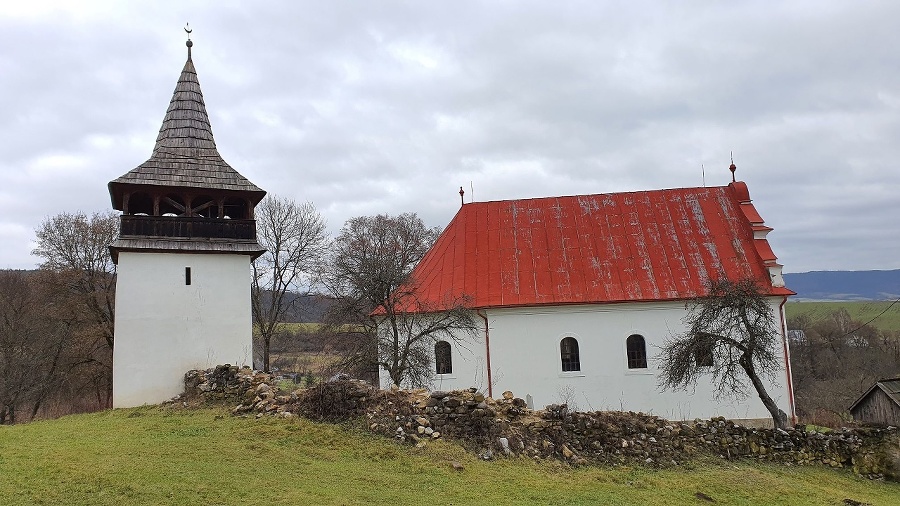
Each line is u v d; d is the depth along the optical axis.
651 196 33.62
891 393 26.03
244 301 27.80
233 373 23.61
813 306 89.81
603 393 28.80
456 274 31.59
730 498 15.99
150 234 26.70
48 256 41.88
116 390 25.58
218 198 28.38
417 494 13.73
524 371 29.25
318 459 15.84
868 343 63.06
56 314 40.88
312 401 19.89
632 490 15.71
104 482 12.98
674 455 18.84
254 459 15.44
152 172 27.30
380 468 15.45
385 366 25.75
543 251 31.86
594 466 17.61
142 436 17.94
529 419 18.70
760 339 24.27
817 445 20.83
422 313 29.05
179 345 26.56
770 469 19.33
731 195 33.22
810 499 16.45
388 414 18.39
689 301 28.75
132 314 26.14
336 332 30.23
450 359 29.70
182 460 15.02
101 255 43.19
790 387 28.11
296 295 46.12
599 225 32.66
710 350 24.45
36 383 41.53
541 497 14.27
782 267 29.28
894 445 20.72
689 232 31.75
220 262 27.69
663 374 26.53
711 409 28.16
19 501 11.73
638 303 29.09
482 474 15.57
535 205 34.22
